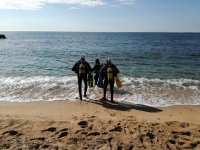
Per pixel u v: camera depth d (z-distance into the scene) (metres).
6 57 32.56
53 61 28.34
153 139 6.89
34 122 8.08
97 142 6.62
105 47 56.59
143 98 12.70
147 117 9.65
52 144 6.44
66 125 7.85
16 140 6.67
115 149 6.24
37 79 16.77
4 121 8.10
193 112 10.48
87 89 14.25
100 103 11.71
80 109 10.66
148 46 61.09
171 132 7.39
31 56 34.31
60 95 13.02
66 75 18.80
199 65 25.48
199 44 73.81
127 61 28.55
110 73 11.75
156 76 18.77
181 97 12.94
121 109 10.81
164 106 11.37
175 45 67.00
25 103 11.51
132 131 7.34
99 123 8.06
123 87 14.87
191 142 6.77
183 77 18.45
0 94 13.05
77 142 6.62
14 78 17.16
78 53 39.62
